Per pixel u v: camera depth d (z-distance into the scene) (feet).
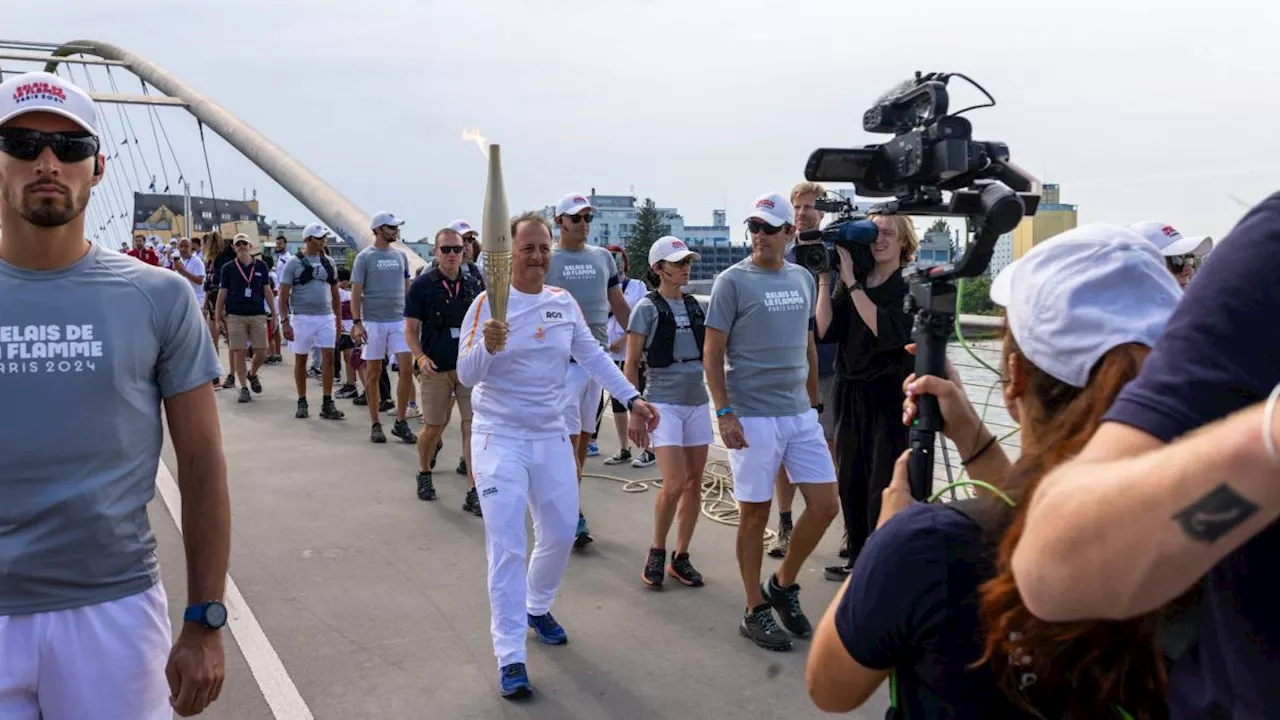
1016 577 3.40
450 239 21.65
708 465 24.89
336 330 32.45
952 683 4.20
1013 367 4.47
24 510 6.63
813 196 18.89
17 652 6.66
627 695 12.39
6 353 6.60
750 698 12.30
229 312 36.17
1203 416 3.06
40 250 6.77
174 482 22.98
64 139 6.59
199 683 7.27
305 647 13.78
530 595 14.01
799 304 14.16
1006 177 6.41
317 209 88.79
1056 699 3.98
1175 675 3.73
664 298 16.63
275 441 28.91
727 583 16.57
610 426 31.40
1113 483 2.96
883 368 15.01
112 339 6.86
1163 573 2.89
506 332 12.05
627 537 19.36
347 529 19.83
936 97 6.15
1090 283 4.03
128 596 7.03
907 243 15.16
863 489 15.72
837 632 4.66
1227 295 3.14
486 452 12.94
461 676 12.88
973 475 5.47
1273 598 3.24
